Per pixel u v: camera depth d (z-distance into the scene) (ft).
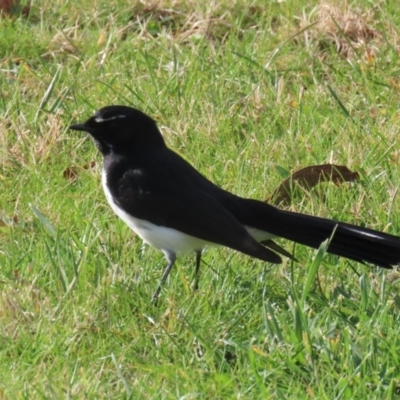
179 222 31.24
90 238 33.63
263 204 31.50
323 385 25.79
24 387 25.81
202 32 50.44
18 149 39.96
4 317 29.37
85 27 50.39
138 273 32.45
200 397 25.72
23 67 45.52
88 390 25.67
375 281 31.86
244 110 43.16
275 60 47.65
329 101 44.24
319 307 30.45
